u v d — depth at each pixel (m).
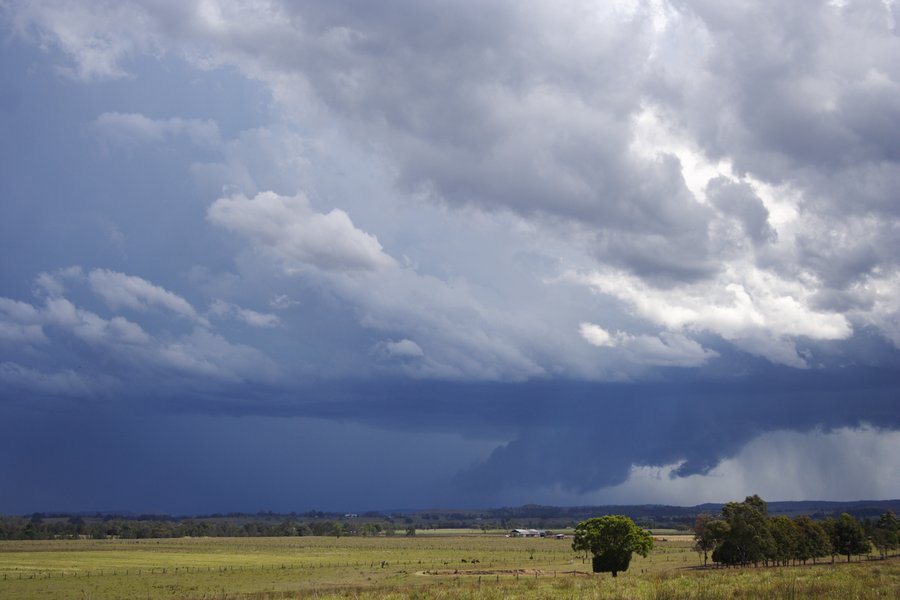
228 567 163.50
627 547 111.56
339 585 116.44
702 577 85.12
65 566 163.00
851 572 84.94
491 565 162.25
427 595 68.00
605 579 88.00
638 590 62.06
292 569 156.75
